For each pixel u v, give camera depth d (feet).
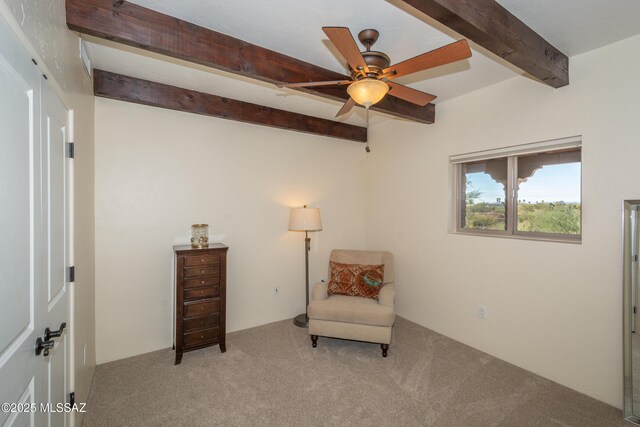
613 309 6.82
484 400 7.05
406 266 12.14
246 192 11.34
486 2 5.26
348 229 13.98
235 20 6.08
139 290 9.33
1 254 2.81
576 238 7.80
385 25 6.26
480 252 9.53
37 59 3.67
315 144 13.05
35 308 3.67
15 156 3.11
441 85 9.19
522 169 8.91
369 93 5.84
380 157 13.42
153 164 9.55
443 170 10.65
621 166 6.69
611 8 5.60
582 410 6.68
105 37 5.47
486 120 9.32
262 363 8.73
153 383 7.73
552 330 7.84
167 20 5.89
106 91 8.37
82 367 6.54
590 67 7.11
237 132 11.12
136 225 9.29
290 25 6.25
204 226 9.96
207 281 9.08
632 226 6.54
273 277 11.99
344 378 7.96
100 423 6.30
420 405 6.88
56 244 4.66
